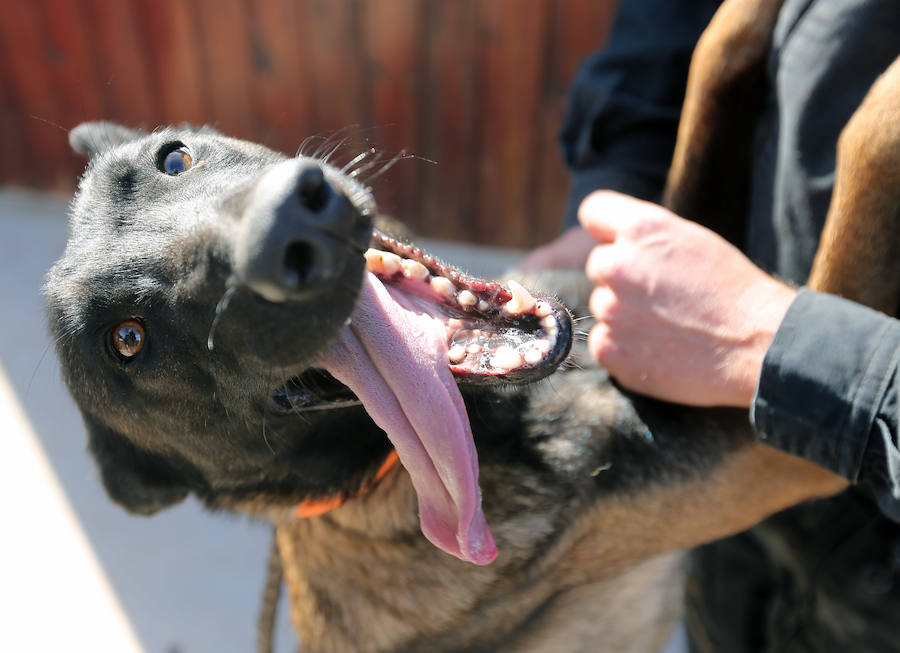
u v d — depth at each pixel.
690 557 0.74
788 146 0.59
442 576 0.62
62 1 1.38
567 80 1.23
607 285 0.58
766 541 0.66
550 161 1.30
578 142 0.78
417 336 0.52
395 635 0.64
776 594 0.68
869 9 0.55
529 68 1.24
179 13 1.34
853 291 0.55
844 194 0.54
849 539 0.61
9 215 1.56
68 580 0.98
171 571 0.99
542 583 0.63
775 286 0.55
